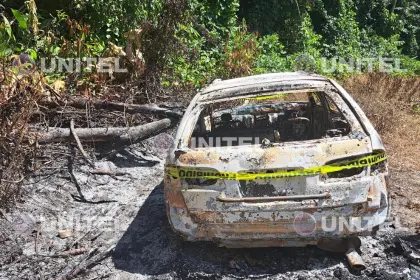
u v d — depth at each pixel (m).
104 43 8.43
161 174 5.85
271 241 3.54
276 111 5.23
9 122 5.04
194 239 3.58
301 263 3.64
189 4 9.11
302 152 3.40
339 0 20.09
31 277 3.75
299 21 17.25
